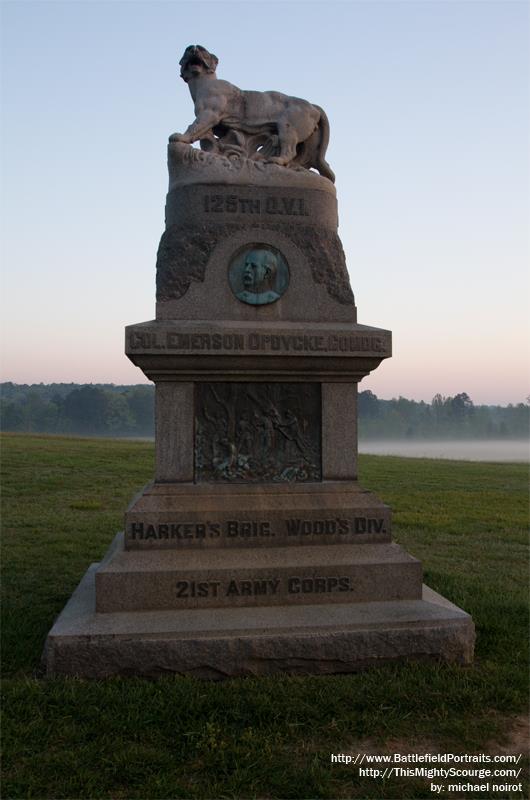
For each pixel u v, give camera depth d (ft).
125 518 16.76
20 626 18.01
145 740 12.53
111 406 304.91
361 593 16.88
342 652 15.30
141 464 58.03
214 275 17.79
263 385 17.93
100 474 51.62
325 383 18.04
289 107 19.47
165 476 17.40
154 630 15.01
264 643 15.03
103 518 34.55
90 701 13.56
